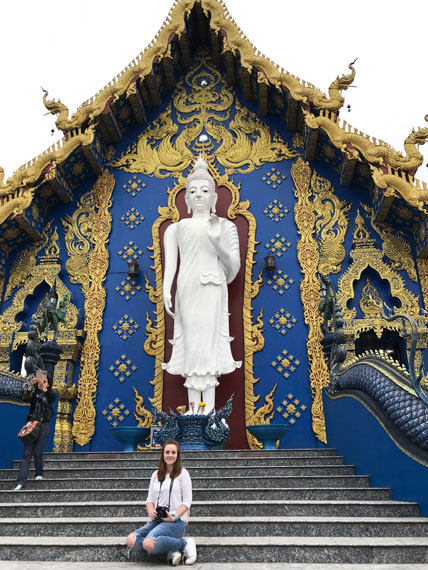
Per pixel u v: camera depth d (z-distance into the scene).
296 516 5.68
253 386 11.45
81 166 13.27
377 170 11.28
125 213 13.40
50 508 5.88
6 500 6.59
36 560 4.73
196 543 4.71
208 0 13.56
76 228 13.30
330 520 5.22
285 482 6.88
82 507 5.85
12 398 8.97
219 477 6.95
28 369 9.47
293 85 12.45
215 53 14.38
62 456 9.05
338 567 4.29
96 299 12.48
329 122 11.88
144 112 14.14
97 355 11.98
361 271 11.85
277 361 11.61
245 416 11.20
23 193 12.23
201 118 14.24
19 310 12.40
